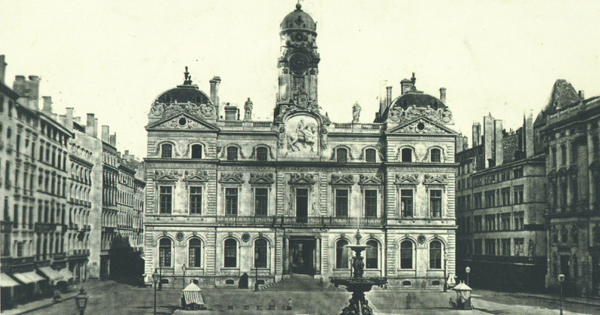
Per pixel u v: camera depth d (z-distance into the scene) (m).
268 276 92.88
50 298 78.69
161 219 92.50
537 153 104.69
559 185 92.12
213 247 92.81
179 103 94.12
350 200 95.38
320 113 96.19
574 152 88.94
